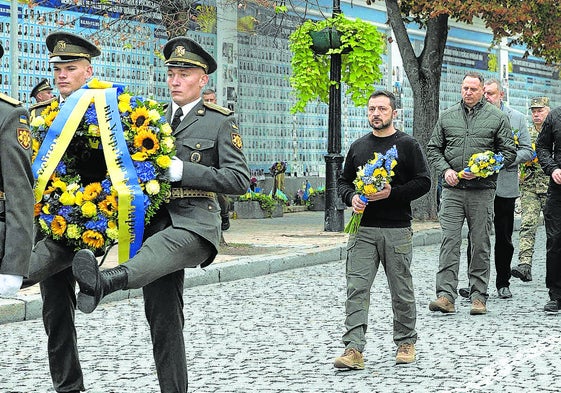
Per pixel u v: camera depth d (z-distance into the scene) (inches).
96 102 285.6
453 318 465.1
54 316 307.6
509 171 516.4
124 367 366.0
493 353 385.7
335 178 837.8
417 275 618.5
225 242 717.3
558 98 1635.1
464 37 1391.5
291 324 453.4
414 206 951.6
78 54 320.5
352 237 368.2
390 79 1253.7
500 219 520.4
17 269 260.2
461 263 682.2
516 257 722.2
